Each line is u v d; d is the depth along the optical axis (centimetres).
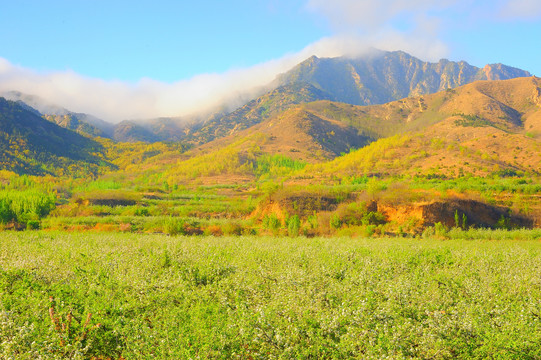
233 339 750
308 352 715
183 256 1591
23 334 713
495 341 746
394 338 735
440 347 743
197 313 876
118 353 785
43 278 1174
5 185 13425
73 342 754
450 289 1157
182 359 682
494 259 1694
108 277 1191
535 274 1320
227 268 1364
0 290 1029
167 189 11681
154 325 820
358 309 844
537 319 849
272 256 1705
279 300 957
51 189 13900
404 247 2261
